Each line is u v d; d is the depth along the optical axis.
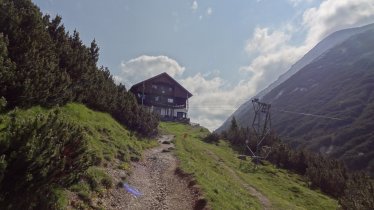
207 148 61.69
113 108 36.53
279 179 52.25
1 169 9.04
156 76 105.75
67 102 24.98
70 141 12.09
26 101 17.47
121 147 26.31
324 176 54.22
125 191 18.39
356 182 46.66
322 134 187.12
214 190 23.39
